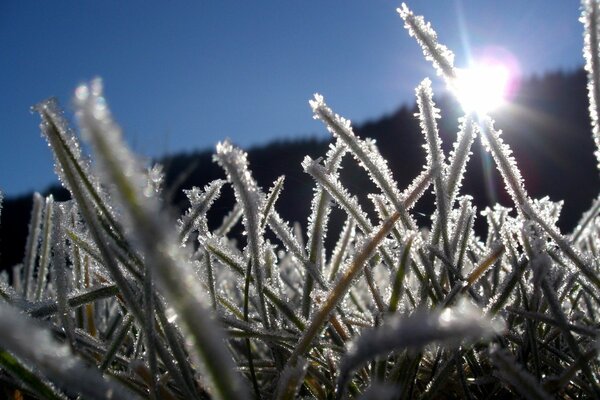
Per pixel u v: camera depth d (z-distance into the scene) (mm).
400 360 83
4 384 92
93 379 49
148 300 71
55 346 48
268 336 91
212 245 106
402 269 86
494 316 89
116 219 86
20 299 95
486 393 95
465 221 108
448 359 90
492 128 105
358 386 94
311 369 93
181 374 76
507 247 95
